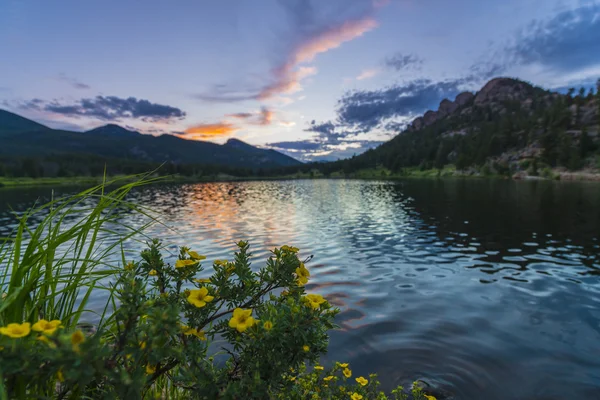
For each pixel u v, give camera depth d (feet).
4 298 4.57
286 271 7.00
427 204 119.03
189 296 5.85
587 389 15.70
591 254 43.88
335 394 11.42
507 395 15.28
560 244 50.72
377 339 20.48
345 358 18.34
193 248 47.32
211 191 230.48
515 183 293.84
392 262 39.50
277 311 5.97
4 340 3.78
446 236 57.62
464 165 528.63
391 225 70.79
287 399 8.38
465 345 19.76
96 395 5.30
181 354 4.89
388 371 17.06
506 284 31.40
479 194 166.20
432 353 18.84
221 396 5.31
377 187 261.03
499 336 20.93
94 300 24.00
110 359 4.64
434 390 15.48
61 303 5.75
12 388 3.95
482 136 598.75
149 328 4.71
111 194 5.86
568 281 32.42
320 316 6.11
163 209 107.45
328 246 49.08
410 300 27.17
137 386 4.23
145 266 6.56
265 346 5.71
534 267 37.55
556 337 20.85
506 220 77.25
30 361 3.80
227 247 48.08
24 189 273.95
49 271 5.35
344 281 32.19
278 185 343.67
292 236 57.67
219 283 6.72
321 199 148.87
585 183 285.23
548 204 112.98
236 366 6.40
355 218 82.84
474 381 16.28
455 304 26.32
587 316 24.03
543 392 15.51
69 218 72.13
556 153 426.51
